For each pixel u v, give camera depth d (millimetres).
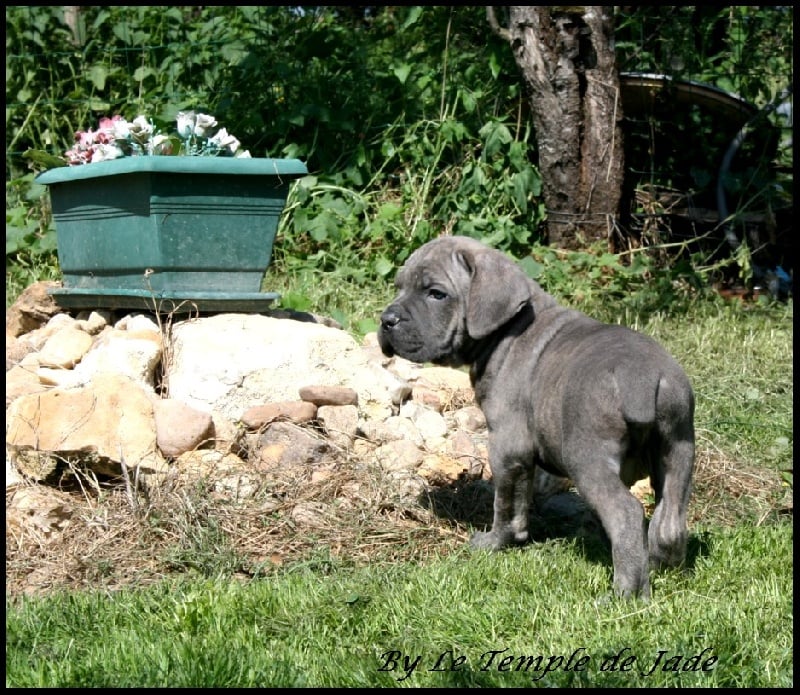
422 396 8008
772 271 12773
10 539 5953
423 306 6012
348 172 12328
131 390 6715
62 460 6520
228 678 4250
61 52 13898
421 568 5648
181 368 7277
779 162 13422
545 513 6883
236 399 7211
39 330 8203
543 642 4602
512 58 12875
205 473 6496
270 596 5125
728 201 13188
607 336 5465
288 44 13430
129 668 4371
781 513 6977
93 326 7863
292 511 6266
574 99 12039
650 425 5074
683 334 10445
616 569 5055
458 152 12734
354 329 9789
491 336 5941
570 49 11945
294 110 12352
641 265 11805
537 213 12617
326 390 7176
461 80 13188
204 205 7488
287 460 6723
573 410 5199
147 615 5012
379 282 11102
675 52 13039
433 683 4223
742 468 7625
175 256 7445
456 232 12047
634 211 13031
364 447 7020
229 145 8016
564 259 11945
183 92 13359
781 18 13648
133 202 7504
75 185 8055
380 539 6137
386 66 13336
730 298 12078
